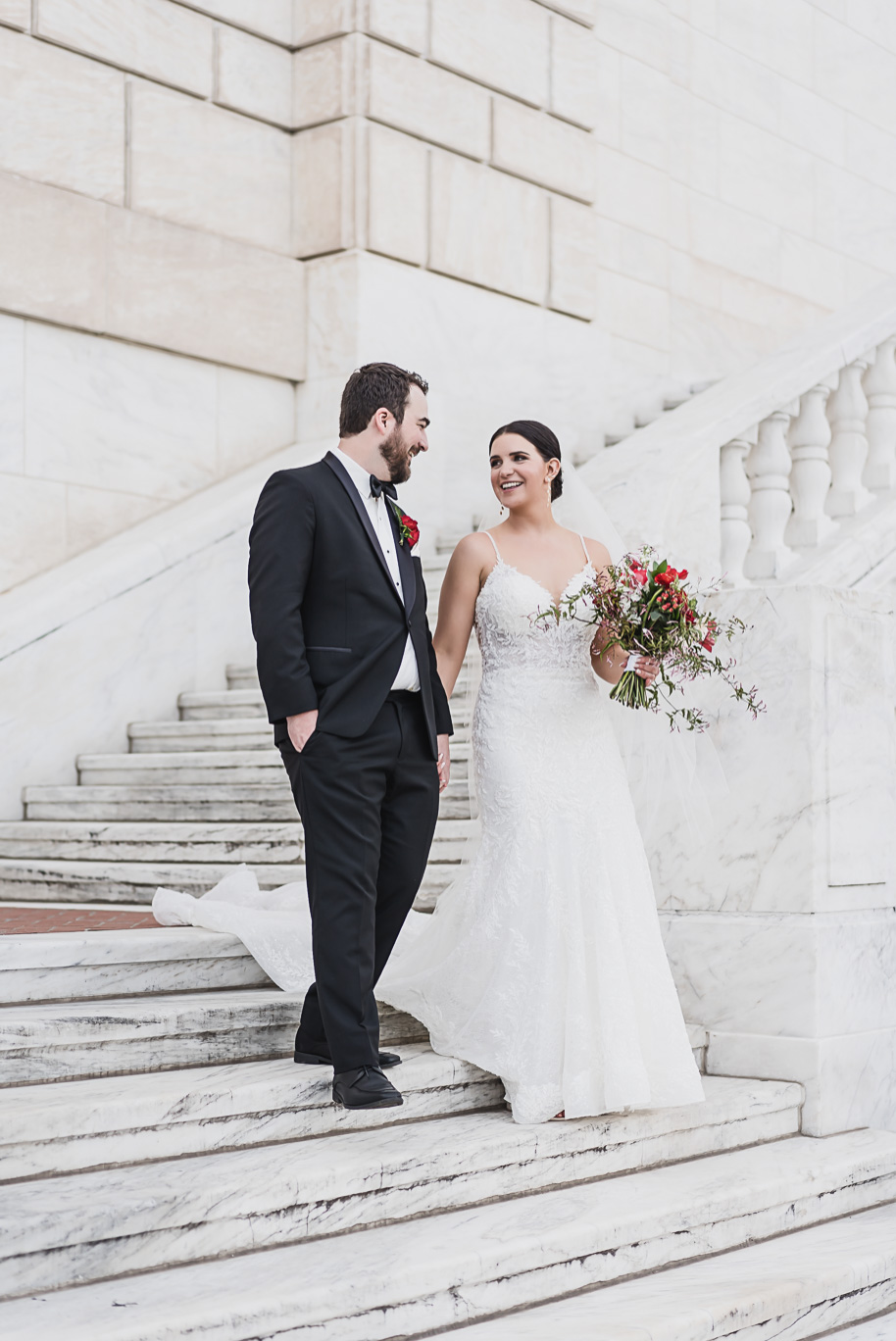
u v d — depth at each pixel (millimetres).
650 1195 3410
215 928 3936
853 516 6555
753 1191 3557
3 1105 2926
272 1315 2561
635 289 9461
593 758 3814
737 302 10422
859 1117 4289
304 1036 3488
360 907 3268
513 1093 3559
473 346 8148
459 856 4711
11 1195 2734
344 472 3406
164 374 7113
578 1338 2793
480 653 3975
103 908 4734
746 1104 3988
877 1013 4406
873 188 11742
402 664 3385
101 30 6887
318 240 7645
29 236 6531
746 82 10641
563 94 8695
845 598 4426
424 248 7867
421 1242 2961
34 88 6645
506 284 8336
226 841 5066
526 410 8453
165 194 7145
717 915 4414
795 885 4277
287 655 3215
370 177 7574
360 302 7508
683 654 3713
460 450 8039
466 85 8125
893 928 4488
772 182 10820
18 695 5980
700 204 10180
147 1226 2723
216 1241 2820
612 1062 3525
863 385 6711
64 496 6684
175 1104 3061
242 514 6867
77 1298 2562
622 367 9320
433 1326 2807
